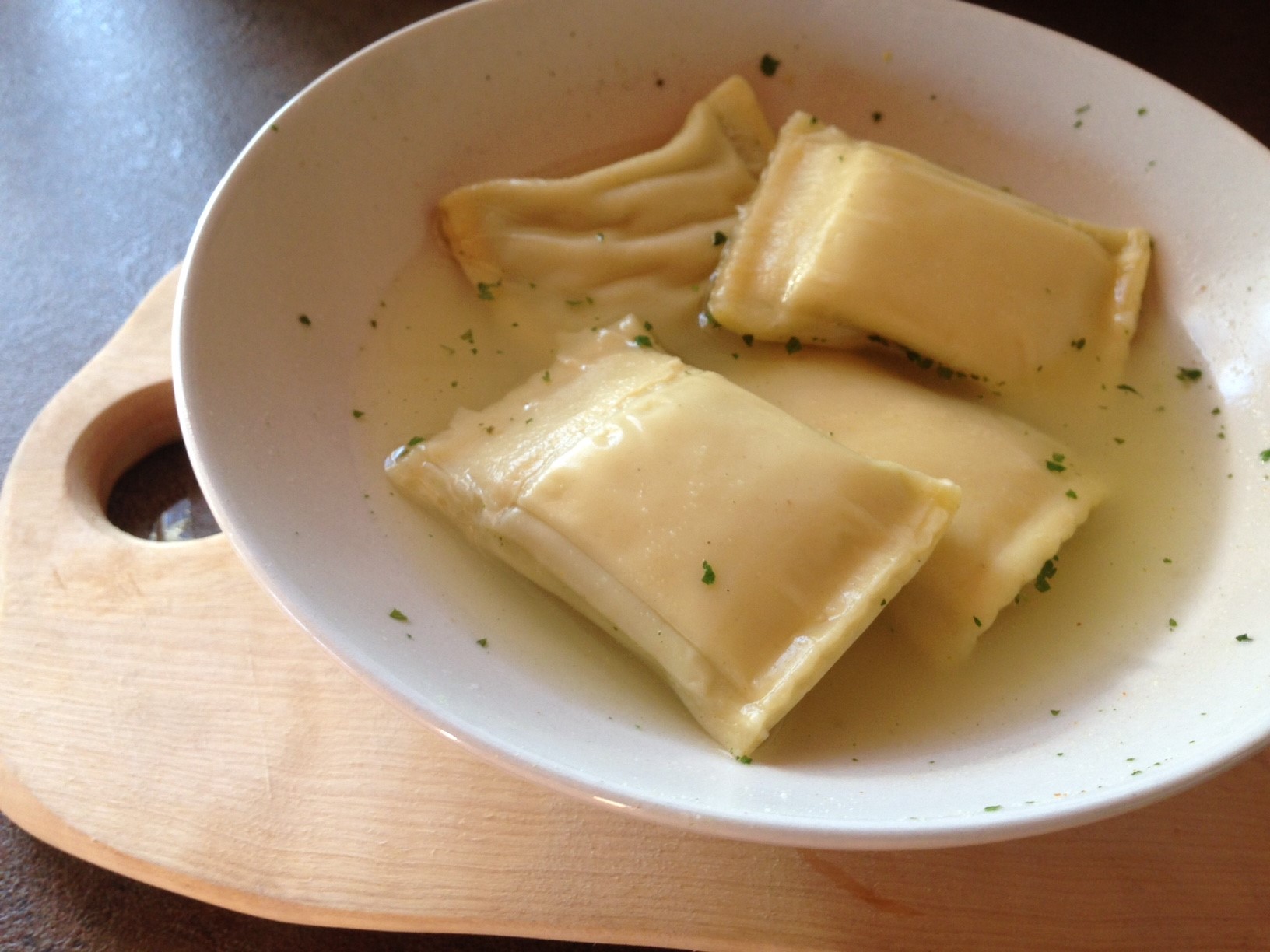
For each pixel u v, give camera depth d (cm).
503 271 25
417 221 25
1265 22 34
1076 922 19
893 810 17
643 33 26
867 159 24
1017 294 24
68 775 20
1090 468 23
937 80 26
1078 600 22
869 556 20
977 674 21
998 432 23
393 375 23
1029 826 16
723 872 19
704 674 19
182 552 23
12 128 34
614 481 20
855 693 20
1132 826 20
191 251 20
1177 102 24
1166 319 25
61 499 23
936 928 19
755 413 21
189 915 21
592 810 20
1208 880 20
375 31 36
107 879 21
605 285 25
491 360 24
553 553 20
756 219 24
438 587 21
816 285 23
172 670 21
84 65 35
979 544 21
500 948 21
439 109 24
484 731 16
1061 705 20
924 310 23
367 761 20
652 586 19
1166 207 25
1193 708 19
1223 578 21
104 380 25
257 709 21
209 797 20
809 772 18
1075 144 26
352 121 23
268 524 19
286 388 21
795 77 27
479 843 20
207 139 34
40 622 22
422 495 22
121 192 33
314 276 22
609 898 19
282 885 19
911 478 20
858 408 23
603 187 25
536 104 26
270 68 35
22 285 31
